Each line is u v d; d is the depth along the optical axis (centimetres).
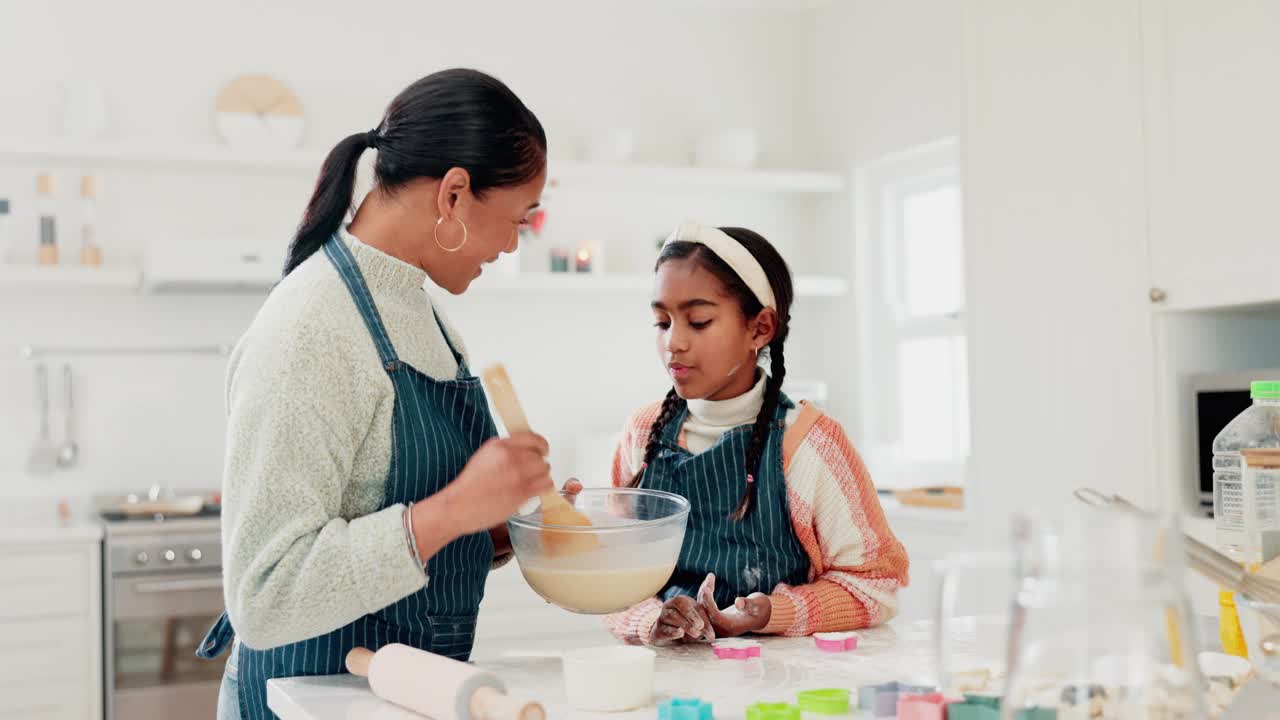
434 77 133
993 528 316
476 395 137
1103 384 286
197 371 393
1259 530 125
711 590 144
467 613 136
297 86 406
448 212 130
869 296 438
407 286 132
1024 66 308
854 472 161
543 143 136
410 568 114
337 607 114
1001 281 315
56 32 382
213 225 395
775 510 160
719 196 457
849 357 441
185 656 339
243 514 116
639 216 446
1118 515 70
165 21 392
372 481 127
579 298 438
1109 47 283
